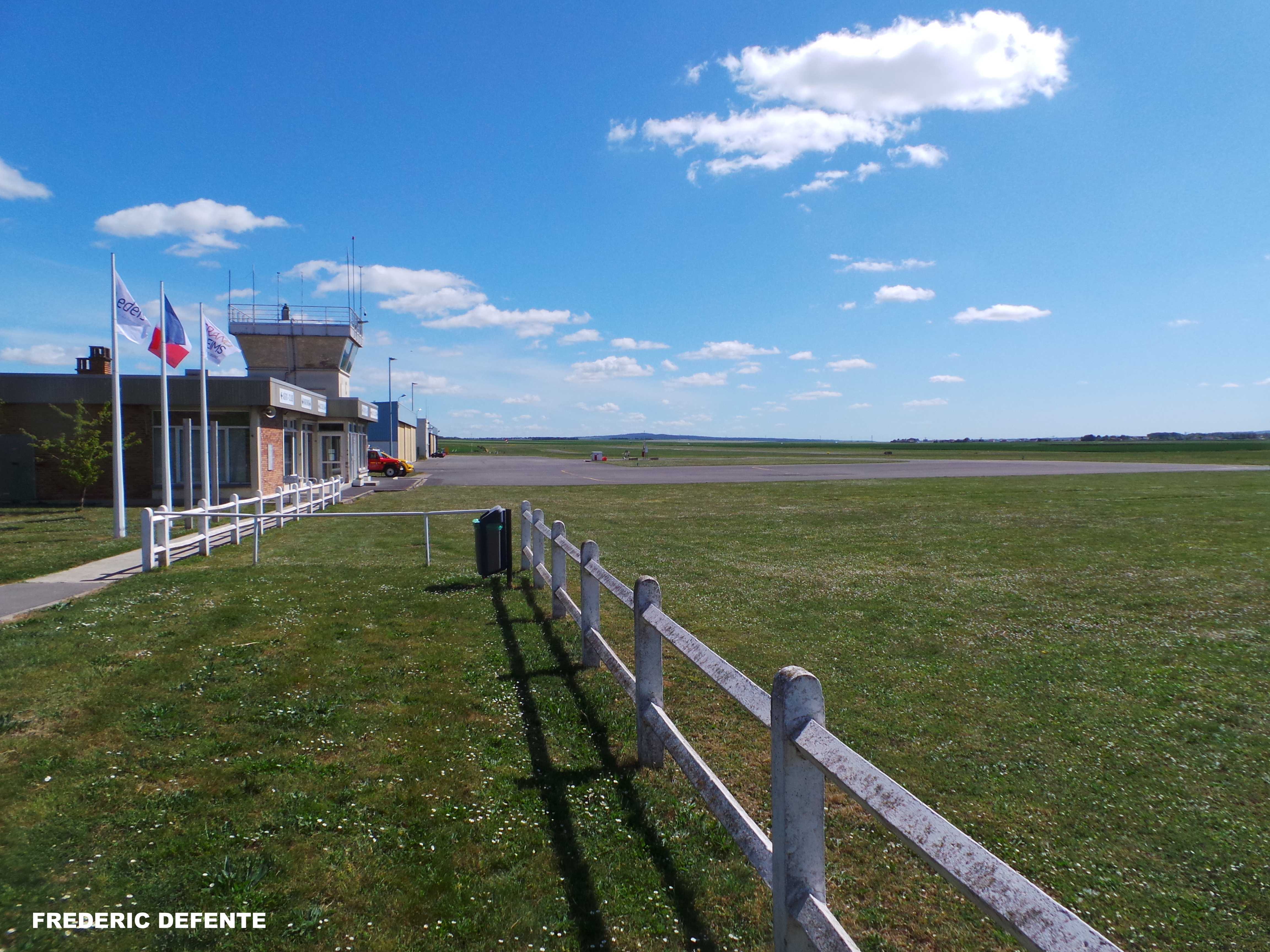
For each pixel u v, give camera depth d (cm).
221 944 322
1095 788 496
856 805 476
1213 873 397
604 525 2077
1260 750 559
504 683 684
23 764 496
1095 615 987
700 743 559
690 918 348
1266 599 1083
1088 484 3659
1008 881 182
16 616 904
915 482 3988
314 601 1020
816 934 247
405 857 396
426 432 9394
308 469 3478
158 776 486
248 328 4197
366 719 593
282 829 421
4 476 2622
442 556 1491
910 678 726
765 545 1677
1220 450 12306
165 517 1302
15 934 323
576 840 415
